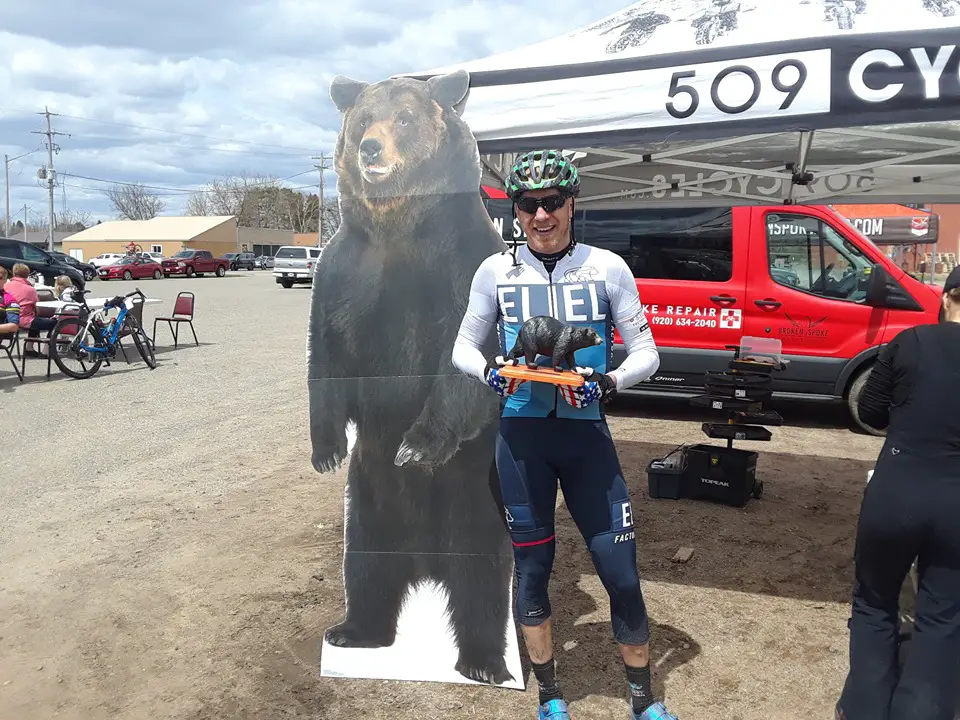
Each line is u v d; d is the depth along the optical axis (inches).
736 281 265.0
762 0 109.2
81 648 125.2
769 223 262.1
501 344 96.6
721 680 111.3
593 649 119.9
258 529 174.6
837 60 96.1
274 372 383.9
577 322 91.4
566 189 88.8
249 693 112.3
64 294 450.9
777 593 138.8
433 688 113.2
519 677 111.4
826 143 163.2
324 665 116.7
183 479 213.3
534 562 93.3
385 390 116.2
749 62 99.5
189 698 111.3
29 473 221.3
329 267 117.0
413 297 114.3
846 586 141.6
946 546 83.5
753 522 173.9
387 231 114.0
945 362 84.6
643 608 92.7
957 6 98.3
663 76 103.6
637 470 214.1
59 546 166.9
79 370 394.0
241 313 695.7
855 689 90.4
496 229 113.5
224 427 272.7
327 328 117.6
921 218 504.7
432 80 111.7
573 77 107.7
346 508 118.3
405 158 111.5
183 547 164.7
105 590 145.1
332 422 118.3
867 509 89.0
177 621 133.1
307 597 140.8
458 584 114.3
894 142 159.3
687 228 271.1
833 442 247.3
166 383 357.1
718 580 144.0
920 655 85.4
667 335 274.2
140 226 2760.8
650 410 297.7
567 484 92.7
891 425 89.2
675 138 103.9
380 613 116.8
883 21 97.0
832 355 258.4
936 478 83.9
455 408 113.7
